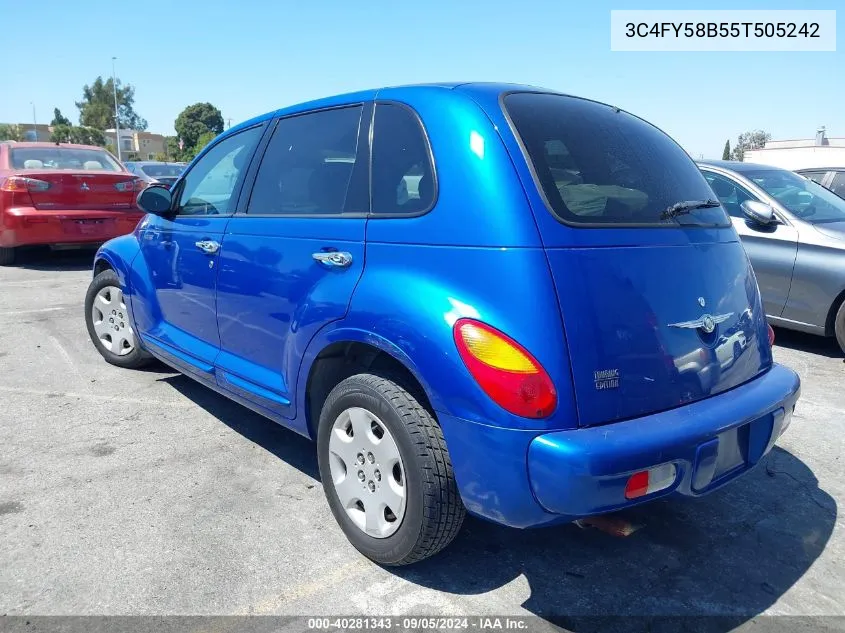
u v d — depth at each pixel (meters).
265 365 3.31
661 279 2.48
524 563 2.80
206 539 2.90
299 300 2.96
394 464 2.56
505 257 2.25
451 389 2.26
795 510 3.28
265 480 3.45
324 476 2.91
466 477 2.31
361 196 2.83
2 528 2.95
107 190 8.90
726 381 2.63
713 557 2.88
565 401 2.18
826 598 2.62
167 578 2.63
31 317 6.63
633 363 2.32
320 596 2.55
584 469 2.10
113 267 4.80
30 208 8.47
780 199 6.11
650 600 2.58
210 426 4.13
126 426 4.10
